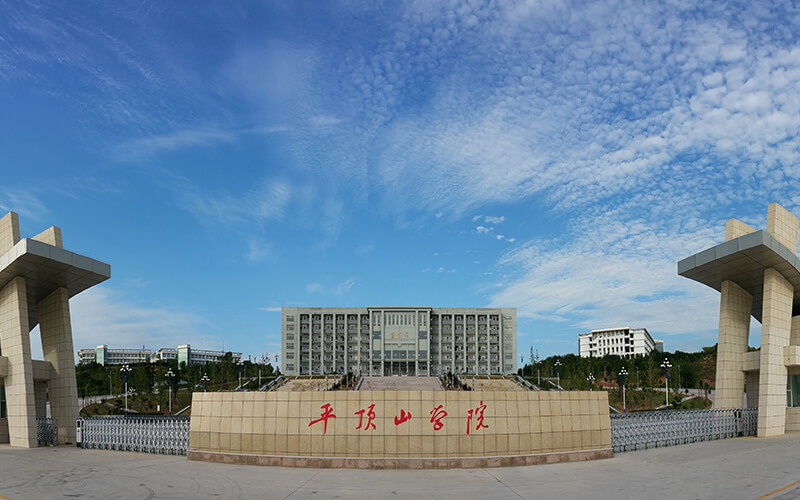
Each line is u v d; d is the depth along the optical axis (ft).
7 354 118.42
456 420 80.12
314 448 79.87
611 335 650.84
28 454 96.32
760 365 118.42
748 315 135.54
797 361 119.75
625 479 67.26
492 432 80.48
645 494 58.44
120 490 62.23
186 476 70.79
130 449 99.09
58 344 125.90
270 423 82.12
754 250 114.52
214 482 66.74
